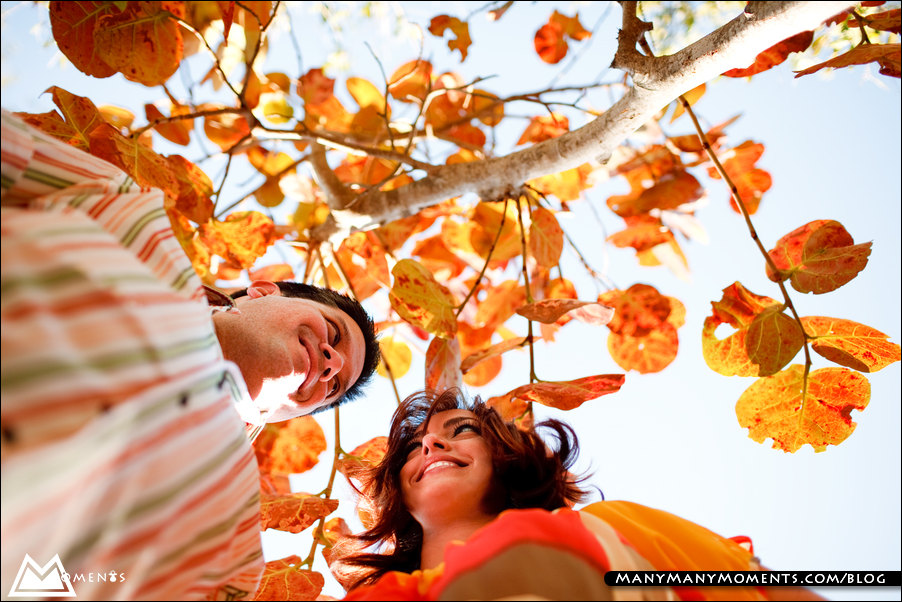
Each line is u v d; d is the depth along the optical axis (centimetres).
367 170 276
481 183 202
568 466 187
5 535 88
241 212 206
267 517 178
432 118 277
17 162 116
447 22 229
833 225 167
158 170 175
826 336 169
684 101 181
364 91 263
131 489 95
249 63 193
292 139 209
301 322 187
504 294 244
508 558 113
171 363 107
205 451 112
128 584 98
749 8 132
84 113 168
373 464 200
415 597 119
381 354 232
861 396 170
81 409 91
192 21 215
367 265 252
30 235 100
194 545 110
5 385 88
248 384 172
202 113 191
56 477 89
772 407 175
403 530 179
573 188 235
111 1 166
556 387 172
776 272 168
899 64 144
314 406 203
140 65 173
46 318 93
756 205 234
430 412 189
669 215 237
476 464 166
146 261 129
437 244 263
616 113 170
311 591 173
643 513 140
